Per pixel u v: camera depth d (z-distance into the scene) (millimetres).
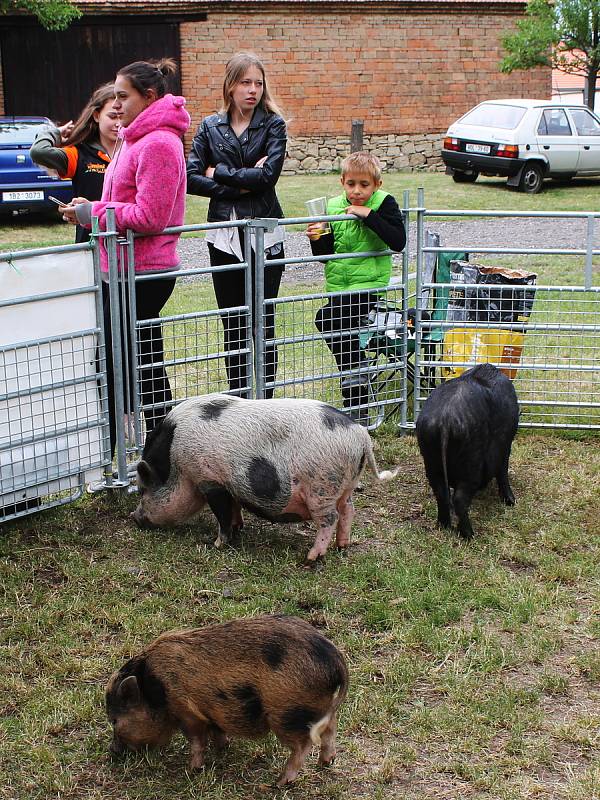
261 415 4832
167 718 3391
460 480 5195
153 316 5758
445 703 3840
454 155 20375
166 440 5000
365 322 6566
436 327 6973
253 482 4777
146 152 5223
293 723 3227
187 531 5262
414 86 23078
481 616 4496
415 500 5785
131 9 20562
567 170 20078
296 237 15344
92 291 5223
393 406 7117
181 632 3418
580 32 21625
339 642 4238
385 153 23344
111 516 5418
